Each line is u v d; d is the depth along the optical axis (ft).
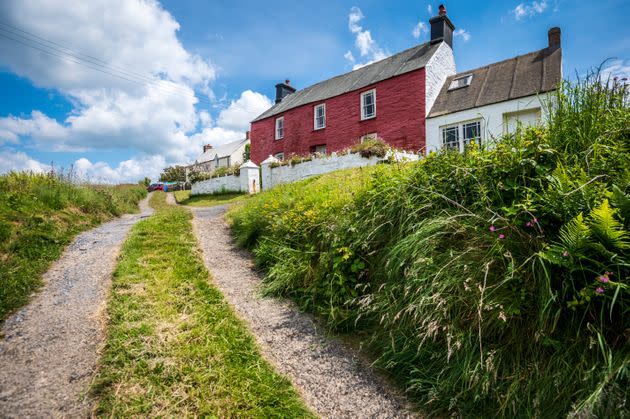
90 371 7.04
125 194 48.44
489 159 8.93
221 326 9.17
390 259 8.96
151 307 9.66
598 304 5.94
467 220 8.29
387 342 8.36
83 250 14.98
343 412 6.75
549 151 7.91
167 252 14.93
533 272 6.28
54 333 8.38
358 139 50.16
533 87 33.17
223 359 7.78
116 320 8.79
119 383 6.66
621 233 5.38
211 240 18.78
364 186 12.96
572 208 6.66
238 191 54.60
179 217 23.58
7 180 22.26
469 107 37.04
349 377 7.78
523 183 8.33
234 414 6.27
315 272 11.60
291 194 19.62
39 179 26.03
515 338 6.45
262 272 14.16
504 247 7.06
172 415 6.04
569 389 5.47
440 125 39.99
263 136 67.62
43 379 6.77
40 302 9.99
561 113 8.98
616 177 6.82
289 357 8.52
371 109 49.34
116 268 12.46
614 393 4.90
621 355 5.27
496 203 8.46
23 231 14.75
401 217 9.95
